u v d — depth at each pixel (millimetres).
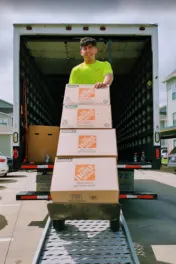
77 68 4098
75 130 3188
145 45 6035
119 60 7152
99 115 3299
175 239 4301
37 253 3025
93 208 2896
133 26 5258
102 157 2998
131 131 7750
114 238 3459
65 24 5203
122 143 9172
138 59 6949
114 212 2902
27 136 5242
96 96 3463
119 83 9141
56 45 6074
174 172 16328
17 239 4375
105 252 3102
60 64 7508
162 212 6004
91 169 2920
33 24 5215
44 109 8609
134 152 7277
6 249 3965
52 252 3111
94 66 4043
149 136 5684
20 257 3693
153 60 5352
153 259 3586
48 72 8164
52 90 9562
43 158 5160
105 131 3176
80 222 4023
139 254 3736
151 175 14414
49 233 3623
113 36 5500
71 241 3379
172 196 7973
